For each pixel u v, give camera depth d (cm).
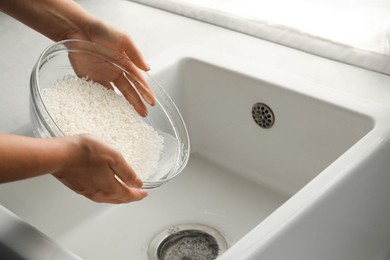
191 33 142
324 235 101
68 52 107
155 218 123
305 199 97
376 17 129
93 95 107
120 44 112
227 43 138
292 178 126
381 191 110
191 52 132
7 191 111
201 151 136
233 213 124
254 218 123
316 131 120
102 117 104
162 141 109
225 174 131
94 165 91
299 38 134
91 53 108
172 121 111
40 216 115
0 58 137
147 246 118
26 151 87
